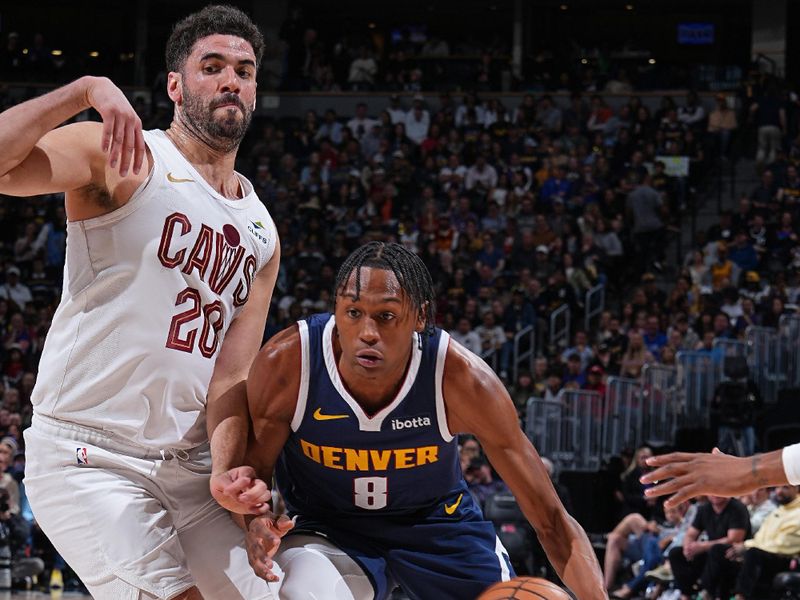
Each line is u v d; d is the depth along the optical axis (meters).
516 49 25.81
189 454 3.62
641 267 17.86
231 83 3.62
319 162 20.38
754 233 17.27
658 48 26.30
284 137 21.25
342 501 3.67
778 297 15.16
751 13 25.52
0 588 11.37
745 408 12.86
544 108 21.02
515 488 3.58
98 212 3.46
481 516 3.91
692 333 14.64
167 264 3.51
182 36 3.68
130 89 23.47
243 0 24.95
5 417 13.36
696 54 26.12
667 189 19.22
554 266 17.06
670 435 13.73
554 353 15.39
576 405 13.30
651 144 19.89
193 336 3.58
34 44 23.84
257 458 3.55
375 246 3.34
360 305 3.25
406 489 3.62
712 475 3.34
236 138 3.67
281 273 17.67
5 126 3.11
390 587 3.83
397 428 3.46
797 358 14.32
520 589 3.08
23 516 12.00
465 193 19.27
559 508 3.58
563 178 19.12
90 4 26.17
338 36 26.80
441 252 17.62
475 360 3.48
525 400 14.33
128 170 3.31
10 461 11.77
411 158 20.62
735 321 15.23
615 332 15.09
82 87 3.21
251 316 3.80
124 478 3.54
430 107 22.19
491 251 17.42
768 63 24.08
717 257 16.80
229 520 3.73
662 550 10.74
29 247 18.11
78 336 3.52
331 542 3.73
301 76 23.22
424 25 26.91
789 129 20.17
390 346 3.28
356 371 3.29
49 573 12.02
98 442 3.54
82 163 3.34
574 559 3.53
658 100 21.81
